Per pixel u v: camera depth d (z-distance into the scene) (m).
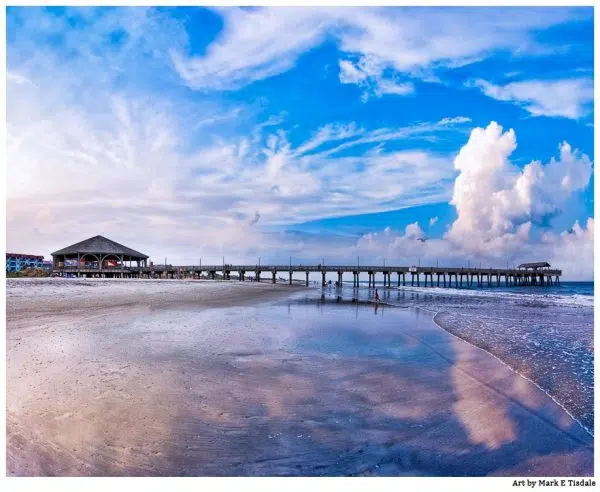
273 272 70.44
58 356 7.50
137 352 8.28
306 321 15.82
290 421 5.10
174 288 34.16
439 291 55.69
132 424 4.71
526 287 88.81
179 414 5.09
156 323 12.77
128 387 5.95
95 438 4.33
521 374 7.84
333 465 4.12
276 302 26.81
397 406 5.80
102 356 7.73
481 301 32.06
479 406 5.92
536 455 4.49
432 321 16.94
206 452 4.22
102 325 11.72
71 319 12.56
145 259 62.66
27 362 6.94
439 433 4.95
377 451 4.45
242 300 26.98
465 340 11.86
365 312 21.03
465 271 83.62
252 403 5.65
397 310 22.75
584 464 4.32
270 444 4.46
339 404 5.79
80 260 57.50
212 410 5.29
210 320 14.45
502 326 15.32
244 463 4.07
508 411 5.75
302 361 8.32
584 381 7.37
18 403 5.03
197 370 7.14
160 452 4.16
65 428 4.48
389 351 9.88
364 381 7.01
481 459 4.39
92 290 25.53
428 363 8.63
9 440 4.12
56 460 3.89
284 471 3.97
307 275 72.12
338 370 7.70
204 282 51.09
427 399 6.15
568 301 32.25
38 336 9.37
